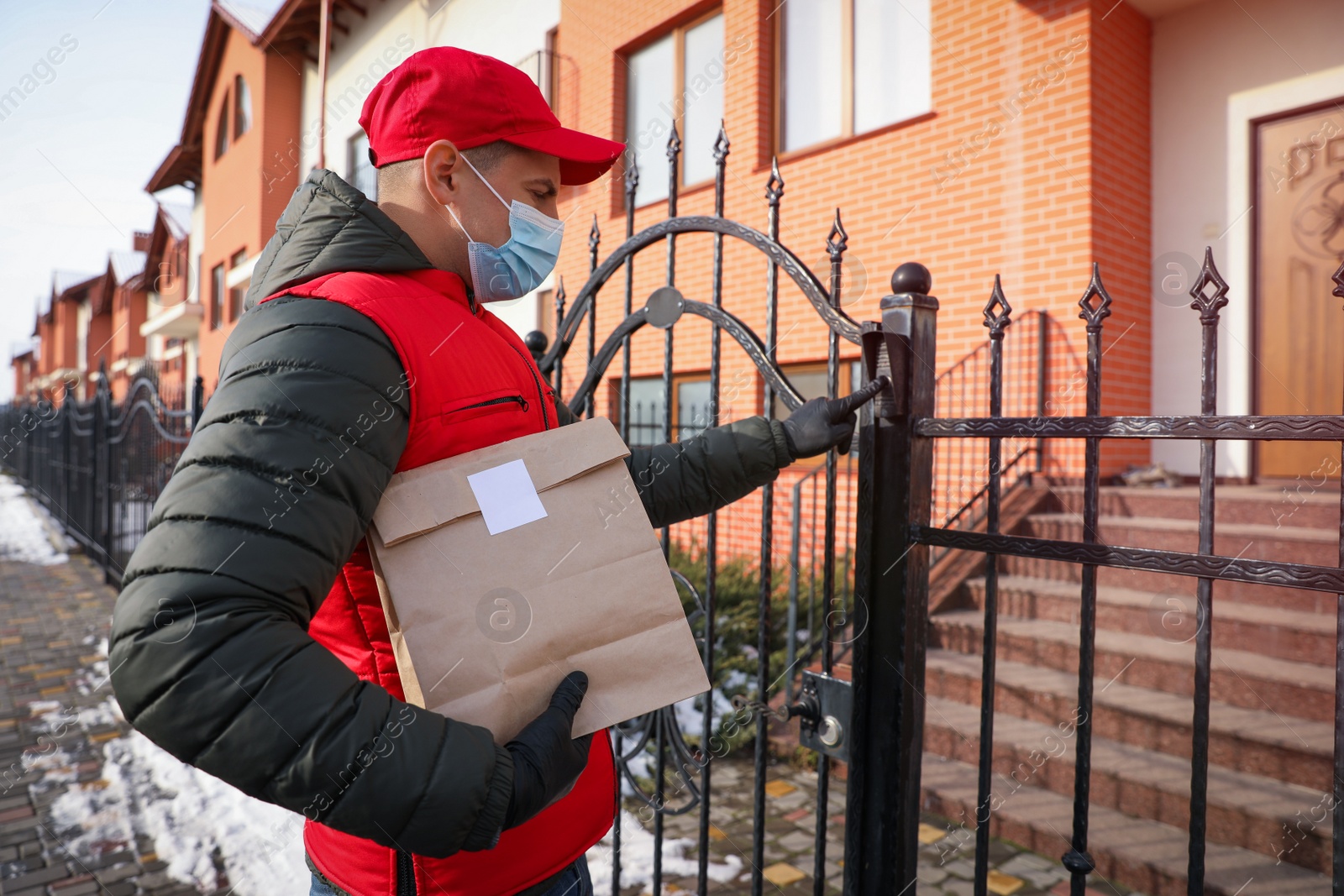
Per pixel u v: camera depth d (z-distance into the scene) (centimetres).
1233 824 233
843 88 538
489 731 71
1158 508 400
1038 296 453
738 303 581
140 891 240
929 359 135
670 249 174
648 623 84
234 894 237
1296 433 94
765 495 155
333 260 81
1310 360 448
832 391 141
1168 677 295
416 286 87
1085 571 114
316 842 93
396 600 75
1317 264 444
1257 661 288
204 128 1297
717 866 254
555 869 91
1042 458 457
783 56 570
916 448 133
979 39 466
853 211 525
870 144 514
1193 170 482
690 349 608
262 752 60
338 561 68
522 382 98
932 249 490
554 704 78
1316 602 309
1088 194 435
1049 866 248
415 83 95
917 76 502
